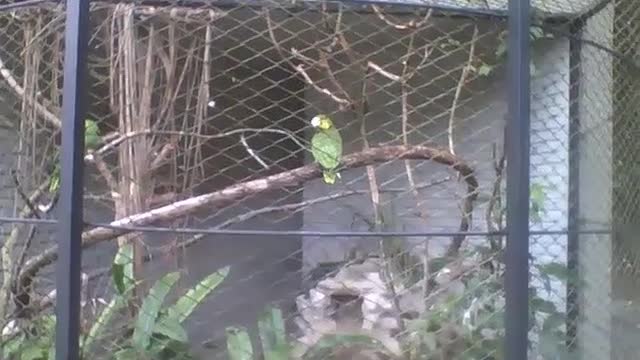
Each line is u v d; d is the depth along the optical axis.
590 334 4.18
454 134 4.82
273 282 4.98
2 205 4.21
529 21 2.96
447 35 4.43
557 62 4.46
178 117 4.11
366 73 4.56
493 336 3.71
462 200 4.38
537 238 4.29
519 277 2.85
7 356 3.62
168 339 3.57
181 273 3.87
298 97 4.93
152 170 3.87
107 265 3.89
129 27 3.79
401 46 4.66
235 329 3.83
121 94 3.83
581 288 4.20
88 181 3.93
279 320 3.76
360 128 4.70
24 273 3.86
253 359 3.67
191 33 3.98
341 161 3.96
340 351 3.72
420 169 4.88
